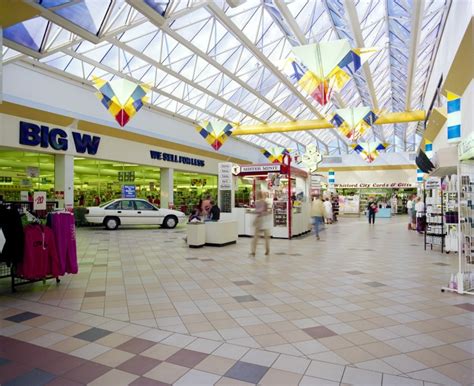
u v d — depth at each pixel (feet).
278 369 9.41
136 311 14.21
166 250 30.35
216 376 9.05
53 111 41.55
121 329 12.28
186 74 51.29
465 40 23.80
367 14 39.47
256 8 39.78
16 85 37.91
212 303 15.31
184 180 75.20
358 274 21.12
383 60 55.83
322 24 44.70
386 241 38.11
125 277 20.25
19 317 13.51
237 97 65.62
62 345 10.96
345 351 10.52
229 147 89.25
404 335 11.74
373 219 64.95
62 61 42.06
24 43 24.14
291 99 72.13
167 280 19.54
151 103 58.54
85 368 9.51
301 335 11.73
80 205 51.96
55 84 42.47
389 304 15.17
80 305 14.99
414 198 54.60
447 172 28.68
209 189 82.43
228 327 12.46
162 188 64.54
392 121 72.23
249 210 41.75
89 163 53.16
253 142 105.09
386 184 116.57
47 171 46.32
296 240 38.88
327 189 75.56
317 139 115.03
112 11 22.11
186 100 61.82
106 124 49.37
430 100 59.26
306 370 9.35
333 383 8.70
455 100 26.81
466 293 16.70
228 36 44.91
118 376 9.08
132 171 59.21
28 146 39.52
